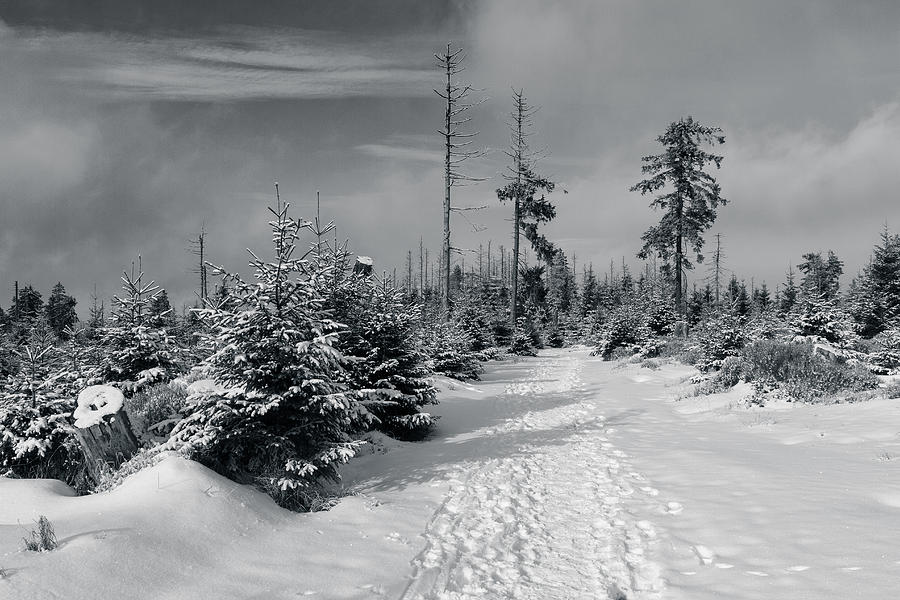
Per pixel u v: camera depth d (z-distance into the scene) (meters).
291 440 7.91
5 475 8.34
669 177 35.66
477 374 25.39
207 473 6.94
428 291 63.72
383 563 5.56
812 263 60.16
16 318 47.41
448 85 25.16
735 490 7.32
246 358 7.88
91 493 7.41
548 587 5.08
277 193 8.25
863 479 7.05
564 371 27.61
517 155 37.91
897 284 44.03
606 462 9.70
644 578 5.20
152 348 13.09
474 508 7.42
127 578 4.58
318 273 8.86
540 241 39.03
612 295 70.69
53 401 9.16
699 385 17.78
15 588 4.05
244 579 4.97
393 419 12.25
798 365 15.22
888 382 14.41
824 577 4.55
